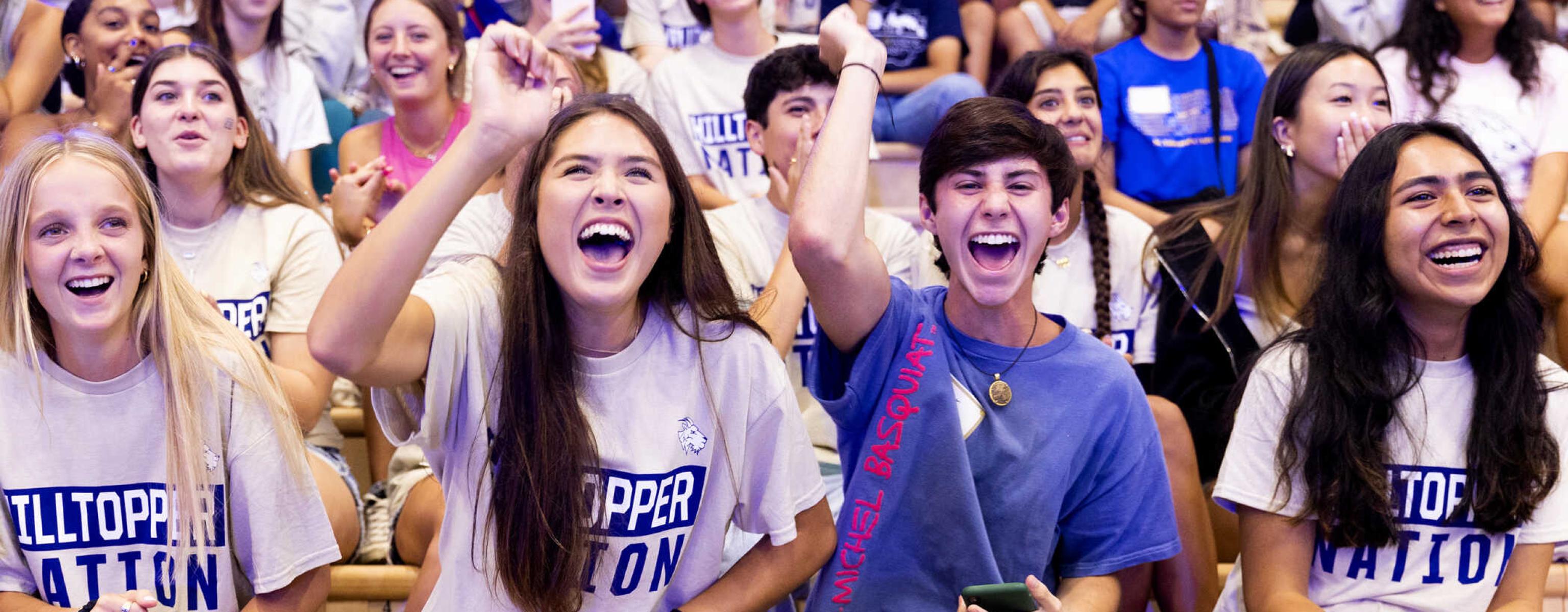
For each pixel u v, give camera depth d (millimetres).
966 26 3311
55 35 2918
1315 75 2182
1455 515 1562
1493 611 1569
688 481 1405
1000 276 1488
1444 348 1594
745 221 2316
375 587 1942
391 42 2680
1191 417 2146
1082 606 1481
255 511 1457
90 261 1374
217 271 2068
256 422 1459
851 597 1492
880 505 1478
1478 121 2727
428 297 1332
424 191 1226
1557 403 1584
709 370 1413
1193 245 2234
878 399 1497
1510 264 1572
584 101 1398
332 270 2135
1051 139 1511
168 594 1461
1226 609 1709
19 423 1416
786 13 3254
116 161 1420
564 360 1377
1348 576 1595
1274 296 2205
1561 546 1935
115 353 1426
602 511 1379
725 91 2902
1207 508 1960
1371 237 1572
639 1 3287
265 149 2158
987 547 1443
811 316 2176
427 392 1330
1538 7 3205
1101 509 1512
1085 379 1502
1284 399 1613
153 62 2070
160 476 1446
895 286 1543
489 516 1376
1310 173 2209
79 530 1434
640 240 1343
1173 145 2867
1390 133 1598
